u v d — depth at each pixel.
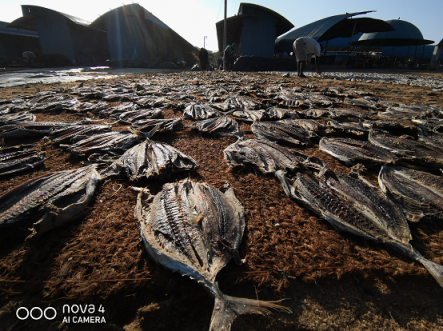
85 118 1.15
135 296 0.35
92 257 0.39
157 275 0.36
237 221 0.44
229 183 0.57
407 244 0.39
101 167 0.67
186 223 0.40
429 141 0.81
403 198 0.51
